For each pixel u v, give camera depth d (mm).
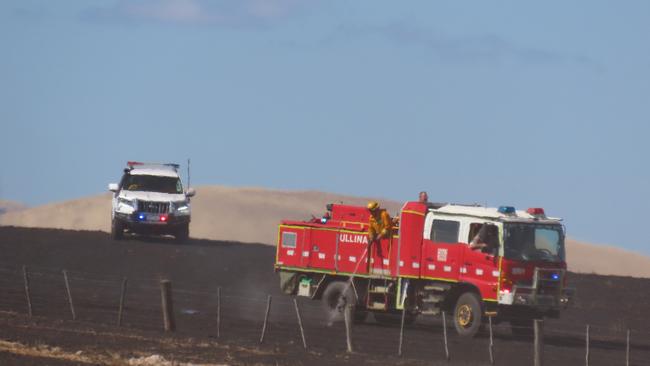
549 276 82188
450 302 85750
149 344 71188
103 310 88750
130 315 86938
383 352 75312
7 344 68125
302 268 92562
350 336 74938
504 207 83500
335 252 91125
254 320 89000
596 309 107625
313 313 96375
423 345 79312
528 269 81875
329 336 82125
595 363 75125
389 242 88312
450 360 73000
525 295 81562
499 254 81875
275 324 87375
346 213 91562
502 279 81625
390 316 92562
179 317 87500
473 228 83750
